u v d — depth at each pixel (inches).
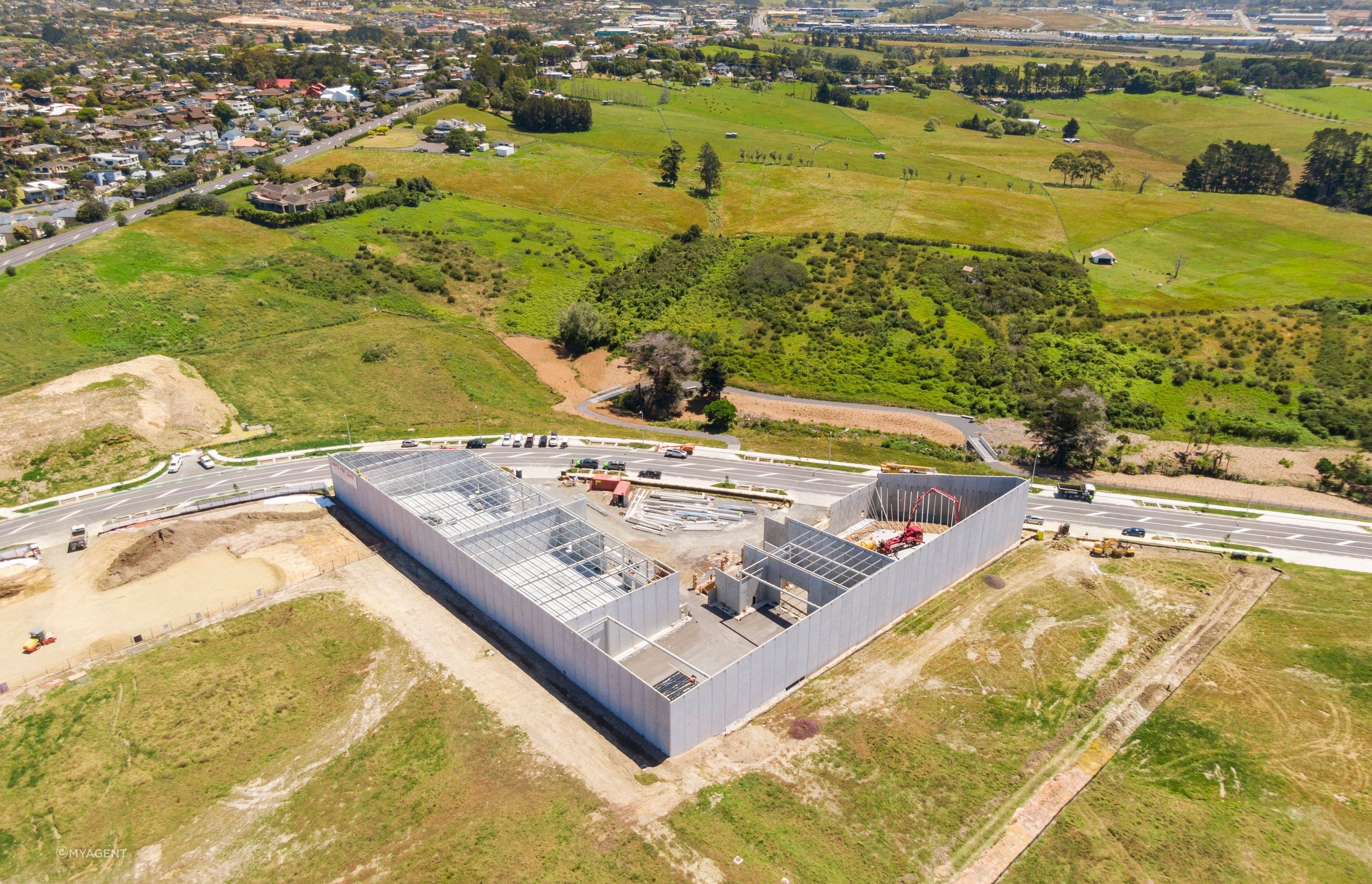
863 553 3329.2
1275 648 3164.4
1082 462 4813.0
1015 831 2416.3
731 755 2637.8
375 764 2600.9
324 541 3796.8
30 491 4224.9
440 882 2225.6
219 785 2539.4
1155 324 6633.9
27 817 2442.2
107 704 2827.3
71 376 4913.9
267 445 4766.2
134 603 3353.8
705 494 4333.2
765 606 3368.6
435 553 3472.0
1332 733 2773.1
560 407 5605.3
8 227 7229.3
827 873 2271.2
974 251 7770.7
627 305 6943.9
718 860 2285.9
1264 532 4005.9
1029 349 6190.9
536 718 2763.3
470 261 7524.6
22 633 3186.5
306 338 5944.9
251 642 3125.0
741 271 7342.5
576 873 2245.3
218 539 3784.5
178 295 6205.7
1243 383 5821.9
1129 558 3747.5
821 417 5442.9
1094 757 2677.2
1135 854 2361.0
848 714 2822.3
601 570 3287.4
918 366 5994.1
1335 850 2374.5
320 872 2266.2
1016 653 3132.4
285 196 7859.3
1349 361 6013.8
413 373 5674.2
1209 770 2635.3
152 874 2273.6
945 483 3892.7
